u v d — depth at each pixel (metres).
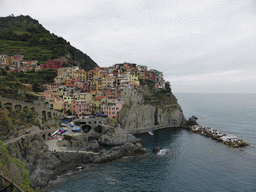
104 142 85.31
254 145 86.69
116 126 104.12
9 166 29.69
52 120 90.94
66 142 76.25
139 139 94.62
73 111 112.12
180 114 136.00
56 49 194.00
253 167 62.97
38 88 128.62
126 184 51.38
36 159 59.16
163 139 96.38
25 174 30.56
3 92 81.88
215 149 80.75
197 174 58.06
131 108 114.56
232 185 51.91
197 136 103.12
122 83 136.12
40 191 46.09
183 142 91.12
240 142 86.31
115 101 117.12
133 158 69.25
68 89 128.75
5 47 183.75
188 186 51.25
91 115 115.75
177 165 64.06
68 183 50.78
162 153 75.12
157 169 60.81
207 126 131.12
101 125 98.06
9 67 156.75
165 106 136.75
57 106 106.00
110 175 56.00
